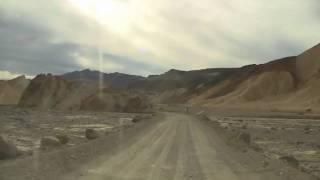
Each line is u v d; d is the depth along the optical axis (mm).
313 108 175125
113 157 23234
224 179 17297
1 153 20766
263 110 179750
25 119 76438
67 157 21297
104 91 168375
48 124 63688
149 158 23484
